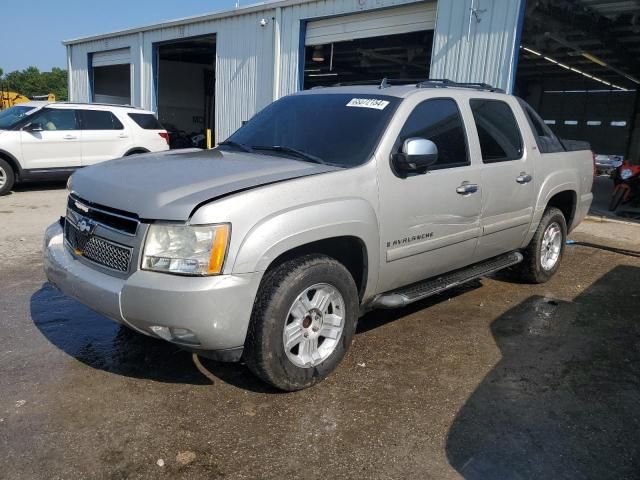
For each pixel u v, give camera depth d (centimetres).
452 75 995
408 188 380
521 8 894
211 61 2319
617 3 1176
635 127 2495
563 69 2164
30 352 384
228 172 336
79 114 1127
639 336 452
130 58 1806
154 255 295
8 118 1112
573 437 305
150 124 1242
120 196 316
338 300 351
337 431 303
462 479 267
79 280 322
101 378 352
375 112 397
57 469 263
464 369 382
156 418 309
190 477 262
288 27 1284
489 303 522
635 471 277
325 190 333
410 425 311
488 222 462
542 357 406
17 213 873
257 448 286
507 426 313
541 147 538
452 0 979
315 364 343
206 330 290
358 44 1571
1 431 290
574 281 605
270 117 459
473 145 443
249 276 295
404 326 457
